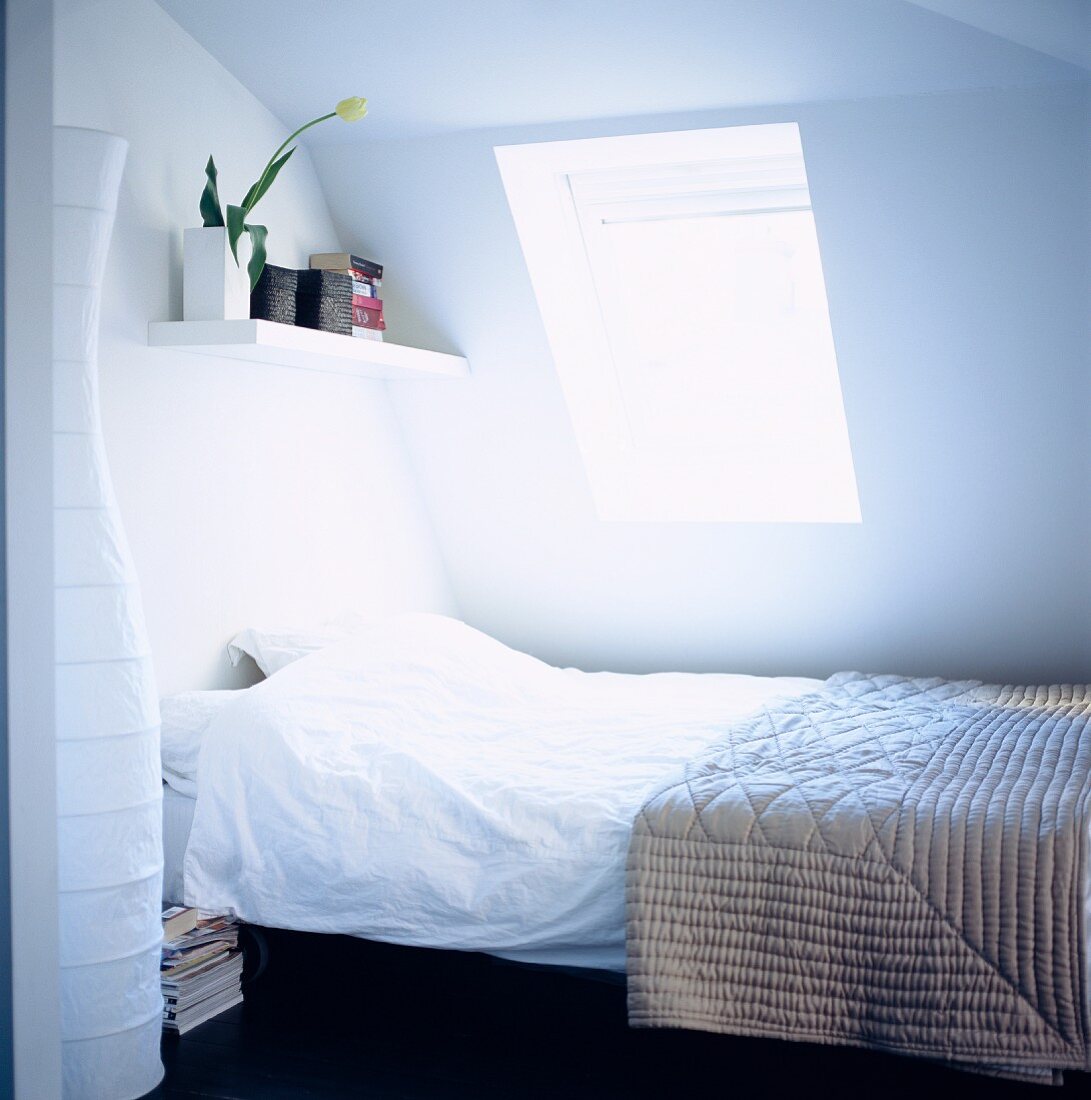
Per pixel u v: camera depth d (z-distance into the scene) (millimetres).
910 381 3633
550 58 3139
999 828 2275
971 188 3244
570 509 4289
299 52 3238
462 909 2568
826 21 2887
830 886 2303
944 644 4082
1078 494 3674
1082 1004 2158
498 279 3836
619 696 3750
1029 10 2623
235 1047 2588
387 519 4227
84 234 2262
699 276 4082
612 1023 2711
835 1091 2389
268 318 3225
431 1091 2404
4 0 1756
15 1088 1806
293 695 3025
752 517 4117
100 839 2311
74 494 2301
